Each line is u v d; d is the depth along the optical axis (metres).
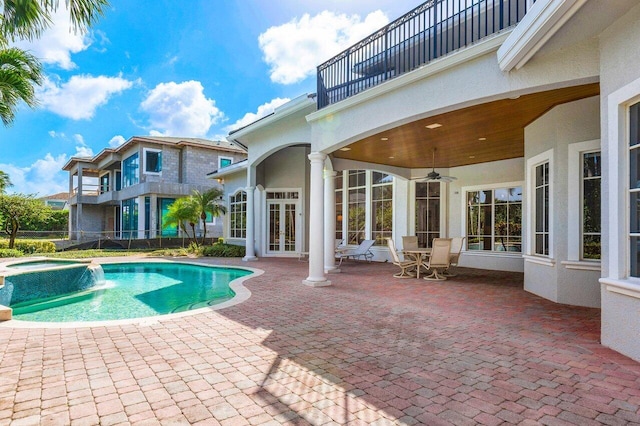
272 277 10.39
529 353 4.28
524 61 4.67
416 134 8.62
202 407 3.05
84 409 3.01
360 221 15.47
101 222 33.72
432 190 13.65
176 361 4.06
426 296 7.66
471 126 7.97
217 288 10.52
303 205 16.78
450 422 2.83
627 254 4.14
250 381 3.55
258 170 16.84
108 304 8.49
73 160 32.34
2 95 8.82
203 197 19.92
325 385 3.47
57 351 4.35
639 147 4.07
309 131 10.36
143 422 2.83
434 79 5.98
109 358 4.14
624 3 3.74
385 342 4.71
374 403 3.13
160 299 9.04
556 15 3.80
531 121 7.75
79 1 5.14
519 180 11.55
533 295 7.76
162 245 22.67
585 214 6.67
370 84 7.88
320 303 6.99
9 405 3.07
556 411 2.98
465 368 3.87
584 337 4.86
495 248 12.30
